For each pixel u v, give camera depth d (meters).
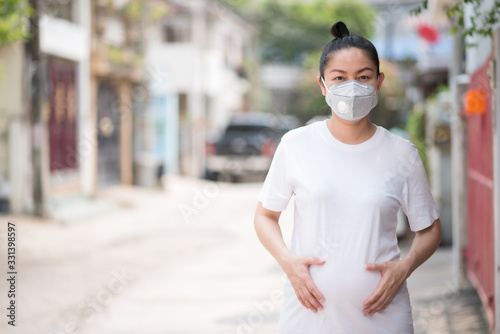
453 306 7.74
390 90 27.48
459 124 8.59
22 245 11.83
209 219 16.19
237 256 11.46
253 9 48.91
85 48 18.94
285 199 3.37
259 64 47.88
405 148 3.25
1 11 11.34
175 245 12.57
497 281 5.59
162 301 8.34
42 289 8.84
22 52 14.68
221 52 36.47
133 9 22.27
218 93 35.97
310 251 3.22
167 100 29.08
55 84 17.22
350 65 3.16
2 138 14.79
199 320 7.45
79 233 13.62
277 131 26.69
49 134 16.86
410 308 3.29
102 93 21.19
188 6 31.44
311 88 40.84
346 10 48.31
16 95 14.71
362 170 3.20
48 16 16.62
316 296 3.16
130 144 23.05
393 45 29.78
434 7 10.47
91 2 19.31
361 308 3.15
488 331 6.66
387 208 3.17
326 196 3.17
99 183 21.08
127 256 11.41
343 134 3.24
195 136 29.64
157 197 20.88
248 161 25.75
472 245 7.95
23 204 14.77
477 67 7.82
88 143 18.95
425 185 3.29
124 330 7.05
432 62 21.11
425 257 3.27
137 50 23.22
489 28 5.54
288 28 49.88
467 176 8.54
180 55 31.81
